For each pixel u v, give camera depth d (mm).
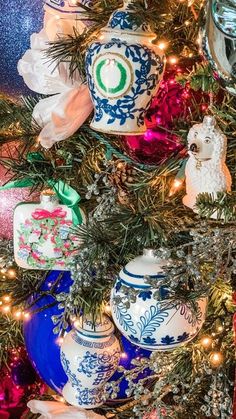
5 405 1242
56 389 1036
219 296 938
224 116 851
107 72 816
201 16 742
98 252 865
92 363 923
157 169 890
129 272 844
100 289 917
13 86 1241
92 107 909
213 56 715
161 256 817
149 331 836
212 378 930
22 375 1221
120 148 942
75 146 969
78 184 979
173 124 875
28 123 950
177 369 924
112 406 1057
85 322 938
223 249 800
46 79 909
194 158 819
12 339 1123
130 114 837
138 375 980
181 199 901
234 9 687
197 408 972
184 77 844
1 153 1156
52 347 997
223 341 935
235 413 873
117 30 822
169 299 817
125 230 866
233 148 887
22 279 1053
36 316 1014
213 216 825
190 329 846
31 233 941
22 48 1221
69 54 889
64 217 937
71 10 921
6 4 1202
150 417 966
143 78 821
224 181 817
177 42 890
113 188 911
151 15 827
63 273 1017
